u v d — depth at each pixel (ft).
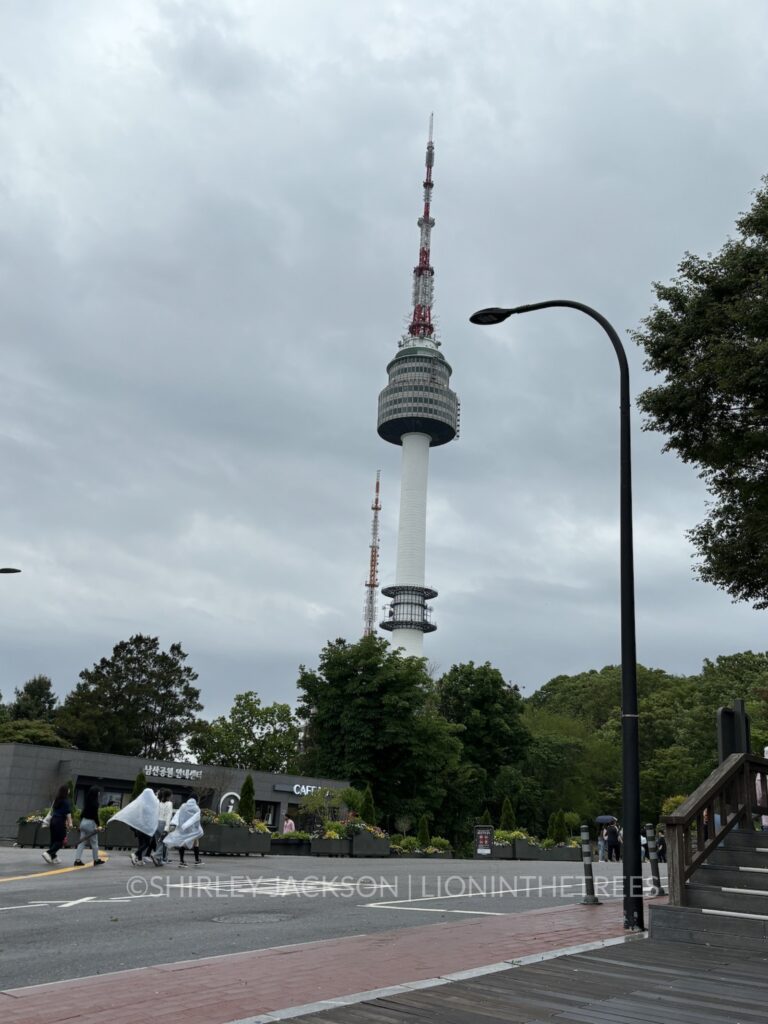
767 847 33.40
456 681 212.64
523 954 26.78
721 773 34.47
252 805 112.47
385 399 416.46
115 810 94.84
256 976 23.07
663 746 268.00
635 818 34.94
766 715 202.28
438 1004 19.52
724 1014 18.65
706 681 269.85
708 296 50.60
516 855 123.65
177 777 149.07
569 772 232.53
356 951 27.25
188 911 38.24
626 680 37.27
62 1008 19.39
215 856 79.20
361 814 127.03
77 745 236.84
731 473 52.75
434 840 134.62
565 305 45.06
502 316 46.78
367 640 177.68
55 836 61.05
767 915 28.50
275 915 37.24
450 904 42.88
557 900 45.78
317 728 183.01
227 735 205.87
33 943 29.25
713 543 56.65
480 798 197.26
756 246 50.62
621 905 42.42
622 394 41.45
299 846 96.07
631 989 21.30
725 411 50.21
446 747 180.14
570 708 329.31
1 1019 18.34
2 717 246.06
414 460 406.82
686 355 51.37
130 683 260.42
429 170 472.85
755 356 45.11
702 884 30.58
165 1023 18.08
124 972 23.66
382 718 172.45
